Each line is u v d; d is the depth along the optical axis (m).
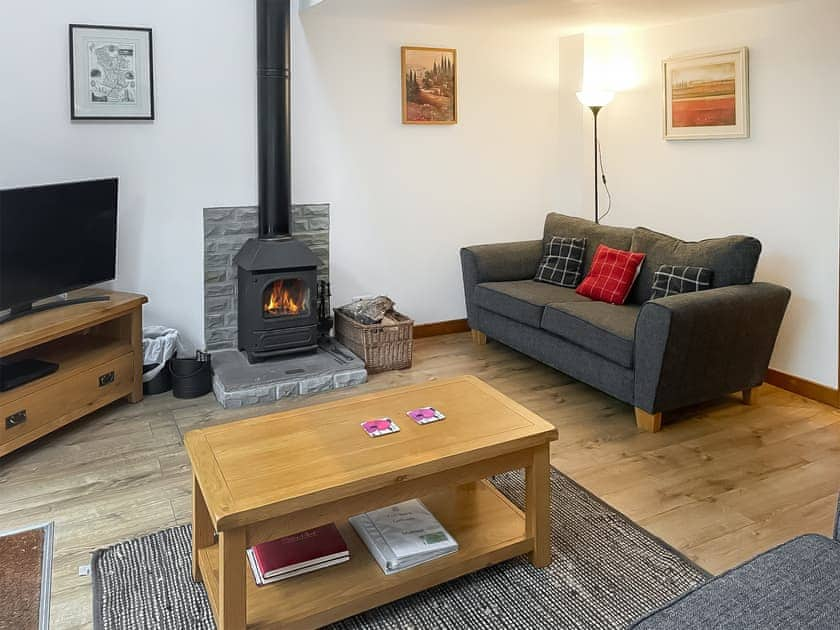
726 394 3.68
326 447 2.10
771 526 2.56
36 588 2.21
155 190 4.14
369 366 4.34
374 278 4.99
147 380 3.97
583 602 2.13
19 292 3.31
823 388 3.81
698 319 3.27
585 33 5.05
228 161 4.32
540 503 2.27
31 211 3.31
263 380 3.87
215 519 1.72
